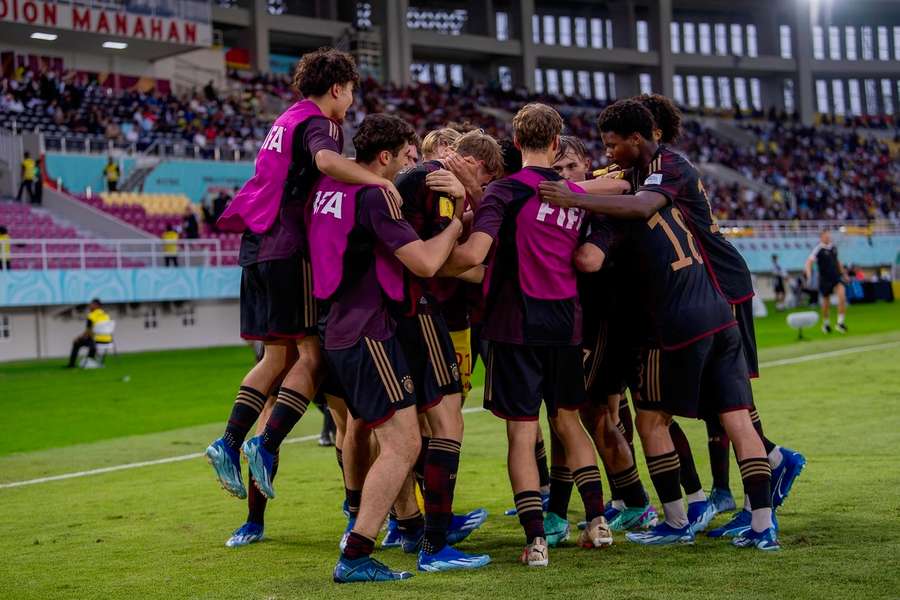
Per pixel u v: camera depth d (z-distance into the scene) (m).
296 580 4.56
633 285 5.01
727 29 63.59
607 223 4.93
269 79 42.97
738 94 64.06
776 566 4.37
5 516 6.48
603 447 5.40
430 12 54.28
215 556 5.13
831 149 59.12
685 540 5.00
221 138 34.66
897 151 63.06
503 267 4.92
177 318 26.58
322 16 49.31
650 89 59.09
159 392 14.60
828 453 7.34
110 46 35.66
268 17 45.69
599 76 59.88
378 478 4.58
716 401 4.96
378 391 4.64
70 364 19.73
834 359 14.71
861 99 65.94
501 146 5.81
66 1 33.12
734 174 51.38
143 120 33.25
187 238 27.78
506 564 4.74
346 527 5.71
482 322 5.22
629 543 5.09
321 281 4.74
